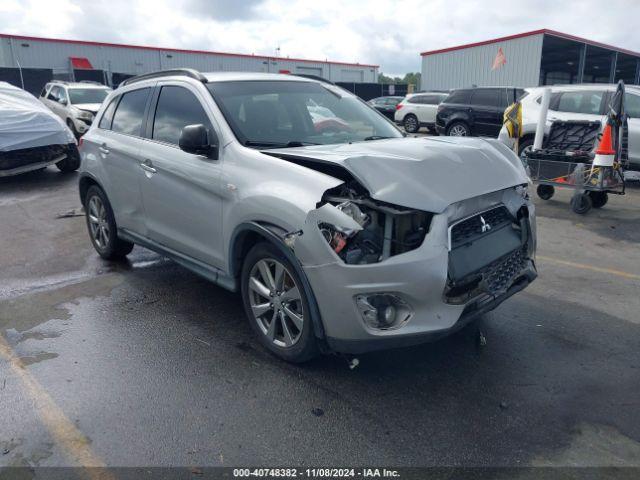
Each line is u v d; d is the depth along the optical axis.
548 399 3.17
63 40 35.06
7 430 2.92
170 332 4.05
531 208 3.93
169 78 4.68
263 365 3.56
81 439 2.84
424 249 2.98
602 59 38.25
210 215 3.89
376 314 3.00
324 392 3.25
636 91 9.72
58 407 3.12
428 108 21.86
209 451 2.75
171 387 3.31
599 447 2.76
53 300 4.68
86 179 5.63
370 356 3.66
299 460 2.68
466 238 3.25
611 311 4.38
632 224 7.20
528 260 3.84
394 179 3.07
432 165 3.28
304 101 4.47
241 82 4.38
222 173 3.72
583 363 3.58
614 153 7.43
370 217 3.10
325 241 3.01
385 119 4.92
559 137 8.45
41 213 8.05
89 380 3.40
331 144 3.91
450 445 2.78
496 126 14.24
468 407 3.10
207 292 4.85
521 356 3.67
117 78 32.69
